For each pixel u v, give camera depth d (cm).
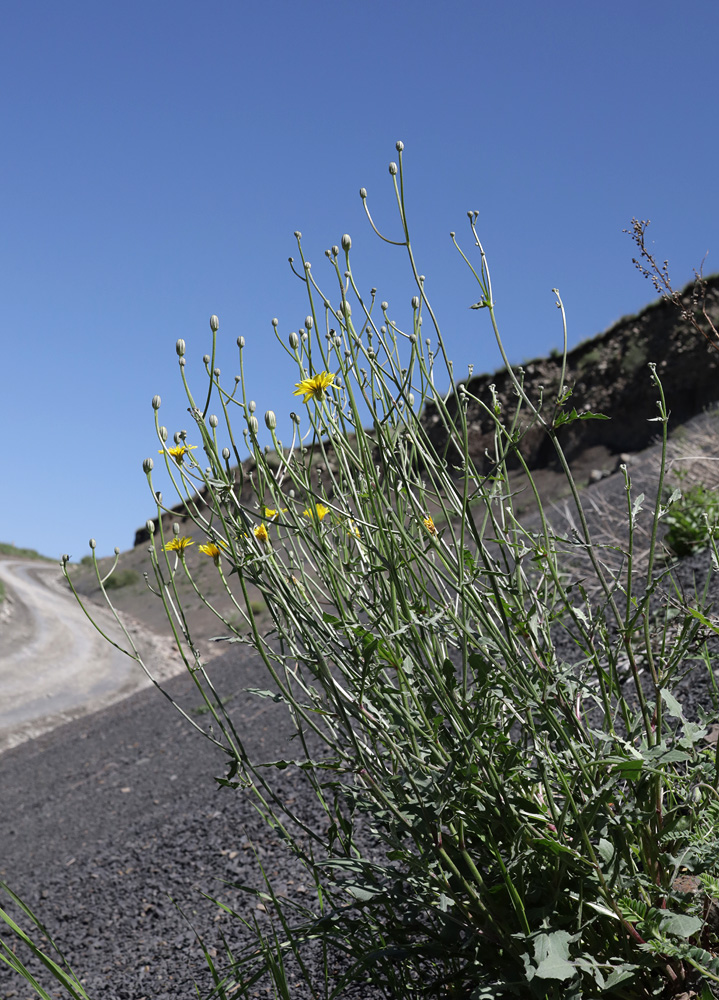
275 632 156
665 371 2045
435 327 135
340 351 149
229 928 278
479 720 134
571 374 2216
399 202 133
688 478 495
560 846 121
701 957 115
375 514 142
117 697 1808
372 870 150
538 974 115
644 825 135
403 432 146
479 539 129
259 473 148
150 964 277
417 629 138
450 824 141
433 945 142
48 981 302
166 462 146
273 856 335
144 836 484
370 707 147
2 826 722
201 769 630
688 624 142
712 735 194
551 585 156
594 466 2014
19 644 2480
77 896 408
